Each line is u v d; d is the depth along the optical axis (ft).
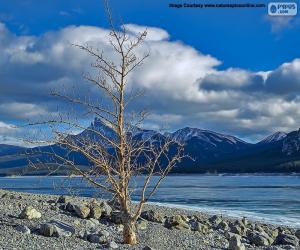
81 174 64.95
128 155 66.18
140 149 66.39
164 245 71.00
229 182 637.71
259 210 199.00
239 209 202.39
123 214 67.72
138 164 67.05
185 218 104.22
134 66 66.23
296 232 102.53
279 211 194.80
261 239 83.05
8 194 117.91
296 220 159.22
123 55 65.57
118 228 79.61
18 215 77.61
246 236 92.89
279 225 137.08
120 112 65.72
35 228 68.13
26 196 123.13
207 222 108.47
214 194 330.34
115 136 66.03
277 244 84.79
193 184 551.18
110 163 65.87
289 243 84.48
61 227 69.10
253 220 152.66
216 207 211.82
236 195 319.47
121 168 66.08
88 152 64.54
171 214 124.98
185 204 226.38
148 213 96.94
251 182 634.84
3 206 86.02
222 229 101.60
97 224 80.89
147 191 265.34
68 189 67.82
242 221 119.55
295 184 548.31
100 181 66.28
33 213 76.18
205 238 82.84
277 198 286.87
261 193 350.23
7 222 71.56
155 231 82.64
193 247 72.38
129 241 67.51
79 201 103.96
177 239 77.56
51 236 65.72
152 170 67.15
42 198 118.73
